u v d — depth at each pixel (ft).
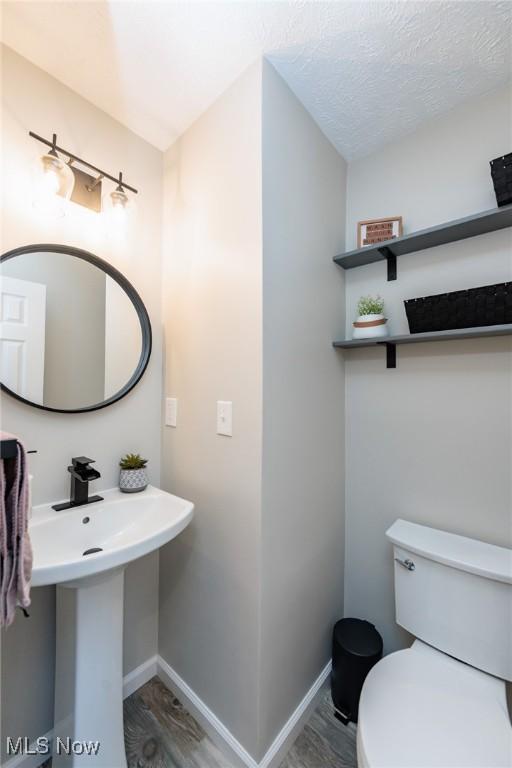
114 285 4.37
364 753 2.48
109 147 4.31
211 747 3.79
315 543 4.41
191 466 4.34
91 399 4.11
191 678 4.24
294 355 3.99
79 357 4.01
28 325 3.58
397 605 4.02
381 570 4.83
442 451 4.32
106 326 4.28
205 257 4.19
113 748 3.33
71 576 2.57
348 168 5.24
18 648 3.45
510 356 3.86
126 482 4.19
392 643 4.69
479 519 4.01
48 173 3.28
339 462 5.03
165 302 4.91
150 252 4.82
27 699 3.50
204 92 3.96
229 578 3.74
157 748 3.78
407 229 4.67
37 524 3.26
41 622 3.59
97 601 3.21
